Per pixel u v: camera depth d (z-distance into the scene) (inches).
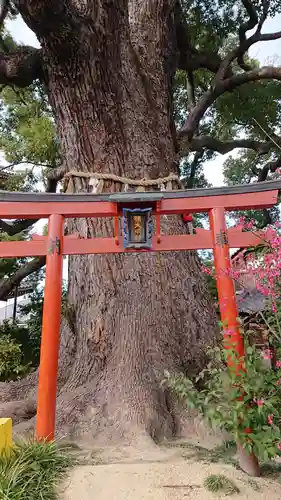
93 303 230.8
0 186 463.8
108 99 243.1
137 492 117.5
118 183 241.8
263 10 374.6
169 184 243.9
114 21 223.1
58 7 188.1
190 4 400.5
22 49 286.5
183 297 234.2
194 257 257.4
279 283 124.6
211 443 178.7
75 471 132.2
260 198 167.2
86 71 231.8
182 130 364.8
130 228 166.4
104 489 120.0
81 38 213.8
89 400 196.4
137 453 161.5
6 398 239.3
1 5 347.3
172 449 167.6
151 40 284.2
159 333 217.5
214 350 138.7
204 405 119.2
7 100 470.6
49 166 457.1
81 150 249.9
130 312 220.5
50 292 159.2
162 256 239.9
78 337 232.1
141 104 260.2
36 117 466.0
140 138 257.8
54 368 151.8
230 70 383.9
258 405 108.0
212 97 377.1
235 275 136.8
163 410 194.5
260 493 117.8
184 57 388.8
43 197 168.7
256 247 148.3
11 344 380.2
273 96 411.5
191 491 117.5
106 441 176.1
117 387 197.5
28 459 127.8
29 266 466.6
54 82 250.7
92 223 241.9
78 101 243.9
